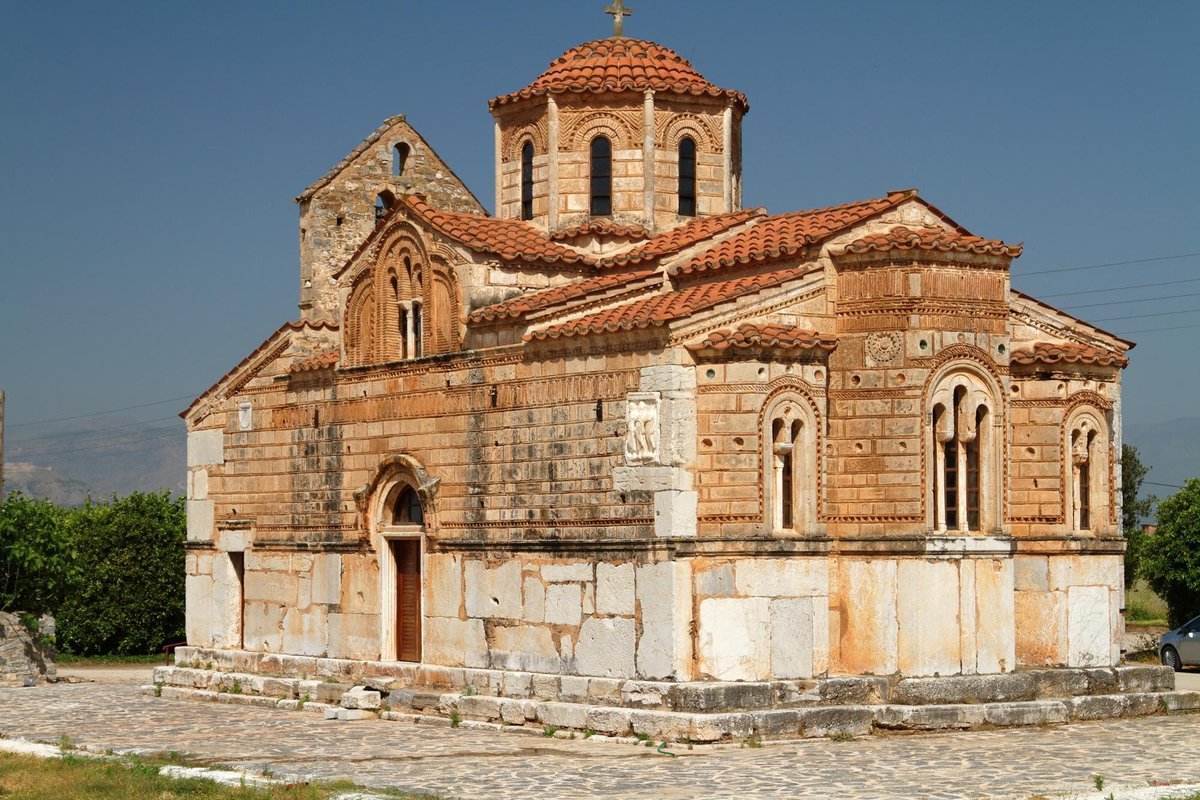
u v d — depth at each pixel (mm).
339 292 41750
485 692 36188
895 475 33438
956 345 34000
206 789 26172
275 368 43625
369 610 40156
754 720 31109
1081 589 36844
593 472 34406
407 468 39094
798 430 33312
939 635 33375
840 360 34188
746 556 32375
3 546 51312
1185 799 23891
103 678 53219
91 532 64688
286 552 42969
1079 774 26594
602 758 29641
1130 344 39125
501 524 36562
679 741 31031
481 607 36969
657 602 32625
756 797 24766
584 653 34281
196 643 45938
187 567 46594
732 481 32469
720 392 32625
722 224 39438
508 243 39094
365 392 40688
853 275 34188
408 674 38406
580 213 42219
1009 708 33156
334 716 37312
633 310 34562
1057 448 36750
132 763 29188
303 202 48000
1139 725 33781
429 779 27281
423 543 38594
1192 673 50000
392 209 40156
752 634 32344
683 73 43125
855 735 32062
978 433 34625
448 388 38219
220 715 38438
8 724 36875
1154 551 61188
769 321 33625
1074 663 36500
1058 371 36812
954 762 28188
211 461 45781
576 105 42344
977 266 34375
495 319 36719
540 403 35750
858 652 33375
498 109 43969
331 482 41562
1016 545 36688
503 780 27047
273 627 43219
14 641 48094
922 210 36094
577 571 34562
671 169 42531
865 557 33500
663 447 32750
